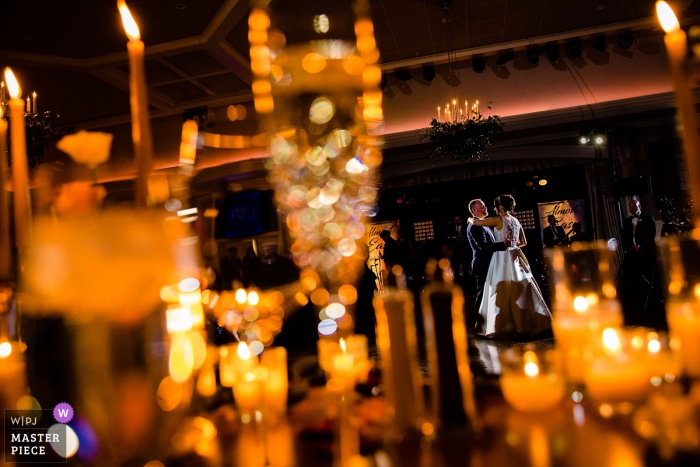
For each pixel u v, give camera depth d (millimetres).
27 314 730
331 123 9086
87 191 677
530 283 4574
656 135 9008
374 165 9789
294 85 8523
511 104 9141
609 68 8750
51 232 640
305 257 8695
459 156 7180
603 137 8734
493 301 4637
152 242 653
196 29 6719
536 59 8352
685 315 713
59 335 654
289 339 5664
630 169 9180
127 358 625
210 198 6203
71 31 6391
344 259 8312
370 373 947
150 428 628
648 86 8711
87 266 615
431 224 9945
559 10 7469
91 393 620
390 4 6781
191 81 8391
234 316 3820
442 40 8086
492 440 602
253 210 9102
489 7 7137
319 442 646
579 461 518
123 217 650
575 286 769
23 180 807
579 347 745
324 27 7219
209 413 817
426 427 630
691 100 661
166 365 669
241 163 9312
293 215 9125
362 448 604
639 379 637
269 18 6727
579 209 9438
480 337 4672
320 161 9172
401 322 661
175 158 9984
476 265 4926
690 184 672
